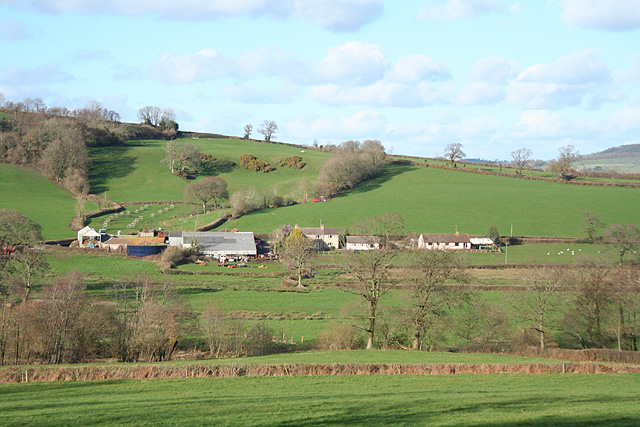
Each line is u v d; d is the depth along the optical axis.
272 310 89.69
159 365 46.00
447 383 42.12
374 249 67.56
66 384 42.28
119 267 121.94
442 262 64.06
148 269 121.88
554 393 38.03
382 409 33.94
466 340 68.94
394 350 61.84
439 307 63.72
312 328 78.44
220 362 51.03
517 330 72.31
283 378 44.06
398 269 98.69
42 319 59.91
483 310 69.81
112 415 33.44
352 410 33.78
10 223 102.44
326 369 46.06
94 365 46.47
